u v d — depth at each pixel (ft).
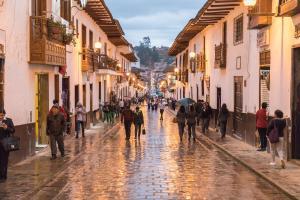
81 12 97.66
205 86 121.70
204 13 92.32
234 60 86.28
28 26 57.77
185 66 174.19
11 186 40.96
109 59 134.41
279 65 57.88
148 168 52.70
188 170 51.24
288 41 54.44
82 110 87.51
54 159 57.77
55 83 74.33
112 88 164.35
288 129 54.13
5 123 42.91
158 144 79.20
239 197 37.65
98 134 95.50
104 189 40.96
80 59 97.50
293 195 36.88
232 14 87.66
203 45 124.98
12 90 52.26
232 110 88.02
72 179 45.80
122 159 60.13
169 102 253.03
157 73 591.37
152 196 38.04
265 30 62.95
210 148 72.43
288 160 54.24
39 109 68.23
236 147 70.49
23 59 56.24
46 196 38.27
